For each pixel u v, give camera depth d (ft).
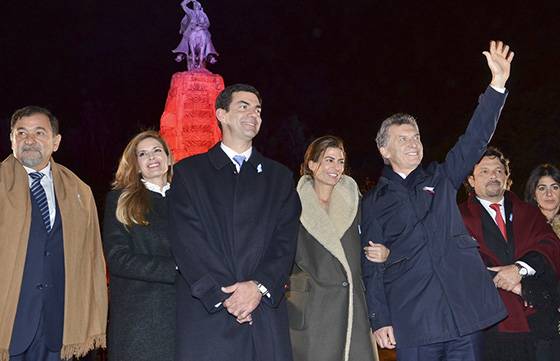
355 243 18.58
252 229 15.52
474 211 18.66
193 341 15.10
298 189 18.97
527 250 18.04
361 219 17.85
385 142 17.35
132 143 17.84
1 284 16.07
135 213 16.96
